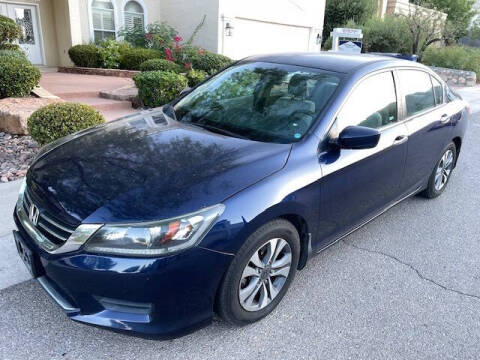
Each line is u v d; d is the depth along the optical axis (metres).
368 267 3.58
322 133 3.04
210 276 2.36
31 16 13.84
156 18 16.19
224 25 14.66
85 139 3.14
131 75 12.74
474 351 2.71
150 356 2.50
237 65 4.03
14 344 2.52
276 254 2.75
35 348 2.50
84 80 11.41
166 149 2.83
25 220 2.65
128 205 2.28
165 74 8.61
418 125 4.04
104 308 2.30
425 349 2.70
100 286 2.23
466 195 5.34
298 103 3.28
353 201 3.35
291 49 17.42
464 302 3.19
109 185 2.44
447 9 29.73
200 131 3.18
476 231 4.36
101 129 3.35
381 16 23.12
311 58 3.79
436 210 4.82
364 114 3.42
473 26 27.00
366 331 2.82
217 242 2.33
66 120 5.27
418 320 2.96
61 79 11.40
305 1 17.05
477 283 3.45
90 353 2.49
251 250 2.52
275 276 2.84
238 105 3.47
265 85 3.56
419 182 4.51
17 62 7.64
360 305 3.08
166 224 2.22
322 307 3.03
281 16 16.41
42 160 2.93
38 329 2.64
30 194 2.66
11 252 3.41
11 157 5.66
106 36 14.89
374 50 19.28
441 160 4.86
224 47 14.94
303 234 2.98
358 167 3.26
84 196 2.39
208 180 2.47
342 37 12.33
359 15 21.91
